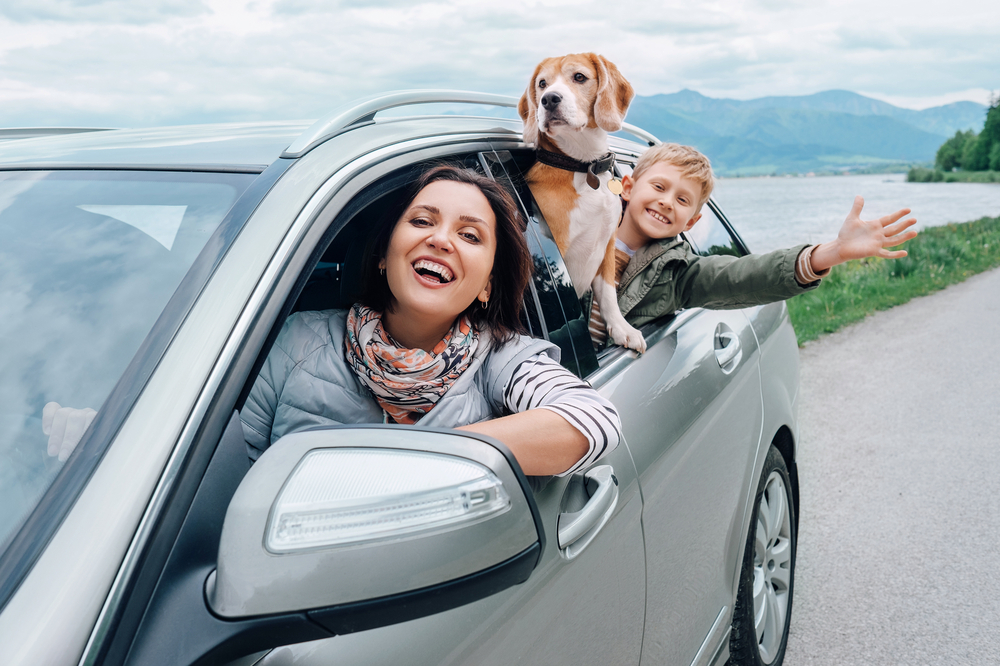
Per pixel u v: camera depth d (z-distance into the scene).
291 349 1.28
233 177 1.16
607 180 2.01
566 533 1.23
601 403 1.23
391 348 1.23
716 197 2.92
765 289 2.01
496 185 1.28
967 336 7.41
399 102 1.46
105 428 0.82
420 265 1.19
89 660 0.67
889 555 3.24
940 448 4.43
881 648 2.63
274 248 0.97
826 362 6.60
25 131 2.04
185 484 0.79
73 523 0.74
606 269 1.98
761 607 2.46
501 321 1.36
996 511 3.62
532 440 1.11
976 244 15.91
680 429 1.75
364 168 1.16
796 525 2.87
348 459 0.77
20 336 0.99
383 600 0.73
